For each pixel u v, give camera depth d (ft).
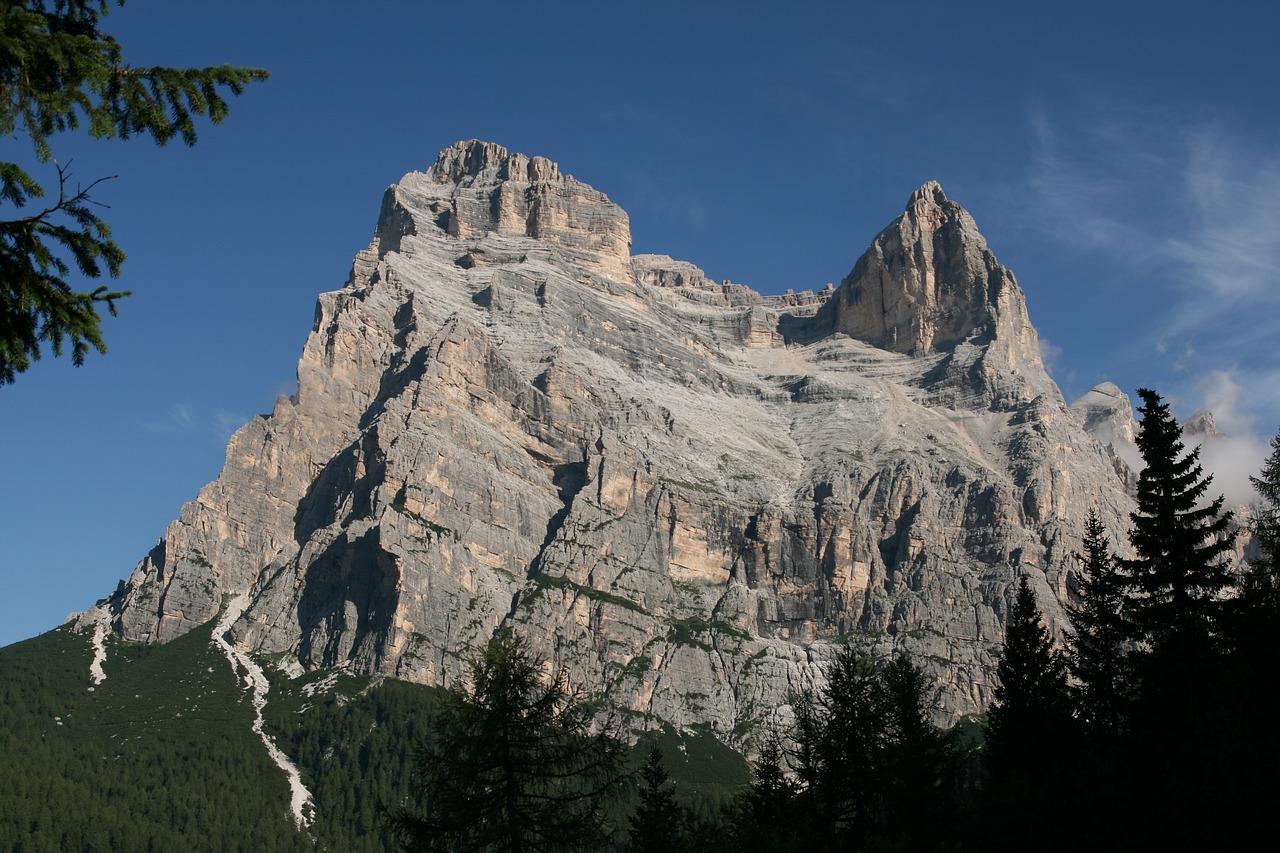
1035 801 283.18
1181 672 297.94
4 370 129.90
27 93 126.21
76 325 129.90
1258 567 322.55
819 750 331.98
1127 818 263.08
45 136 126.93
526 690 224.53
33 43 124.67
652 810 362.53
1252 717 260.83
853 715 331.77
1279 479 341.41
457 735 218.79
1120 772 273.54
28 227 126.41
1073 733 350.23
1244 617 300.61
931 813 316.81
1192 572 315.78
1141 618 317.83
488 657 229.25
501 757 216.74
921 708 384.27
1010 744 362.12
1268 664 288.51
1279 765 241.35
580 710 228.22
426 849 213.05
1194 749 256.52
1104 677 349.82
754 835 311.06
